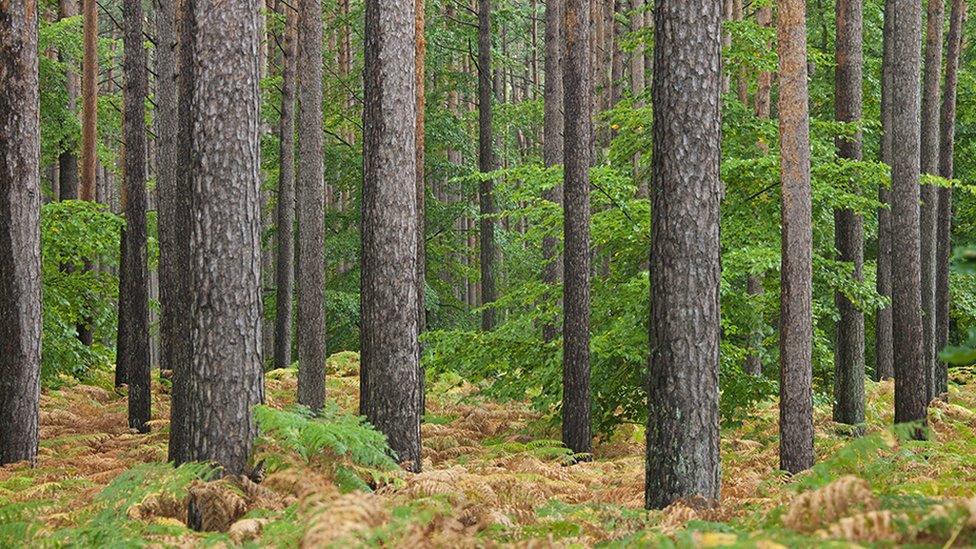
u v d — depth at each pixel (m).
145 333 15.52
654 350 7.54
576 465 11.55
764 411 16.44
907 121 14.02
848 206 13.36
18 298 11.04
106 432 15.34
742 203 13.48
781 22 10.38
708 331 7.46
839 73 15.05
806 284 10.41
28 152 11.11
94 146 19.39
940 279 19.23
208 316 7.59
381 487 7.59
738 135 13.88
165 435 14.23
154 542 5.94
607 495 8.98
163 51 15.79
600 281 14.64
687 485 7.39
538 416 17.16
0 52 10.95
